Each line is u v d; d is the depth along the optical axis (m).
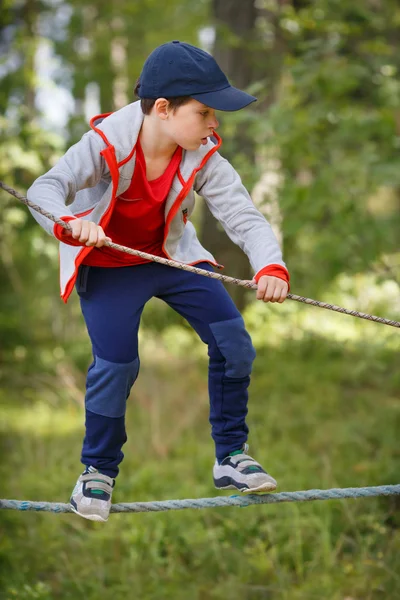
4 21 13.42
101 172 4.67
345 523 7.96
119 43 19.16
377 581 7.04
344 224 10.36
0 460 9.98
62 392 12.19
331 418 10.95
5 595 6.80
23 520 8.36
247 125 12.56
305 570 7.39
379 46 11.25
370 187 10.45
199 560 7.62
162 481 9.02
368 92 11.53
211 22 14.33
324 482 8.48
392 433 10.12
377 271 11.29
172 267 4.95
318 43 10.69
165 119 4.60
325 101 10.70
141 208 4.76
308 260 12.73
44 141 12.83
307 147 10.53
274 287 4.55
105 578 7.48
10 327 13.97
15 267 15.93
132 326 4.82
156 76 4.57
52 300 15.19
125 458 9.77
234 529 7.92
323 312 14.00
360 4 11.91
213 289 4.97
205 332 4.99
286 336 13.73
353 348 12.99
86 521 8.40
